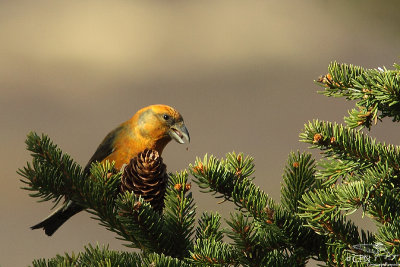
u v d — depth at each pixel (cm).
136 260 337
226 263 348
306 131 366
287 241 345
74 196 410
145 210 364
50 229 551
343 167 360
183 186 378
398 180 343
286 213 345
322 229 333
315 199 327
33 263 355
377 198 325
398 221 314
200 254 348
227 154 389
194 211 379
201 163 375
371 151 356
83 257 347
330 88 378
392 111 373
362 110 374
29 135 409
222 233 385
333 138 357
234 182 373
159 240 371
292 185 373
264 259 349
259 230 352
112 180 409
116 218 402
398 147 361
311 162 377
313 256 349
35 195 407
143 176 405
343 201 320
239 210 354
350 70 379
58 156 410
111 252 334
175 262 324
